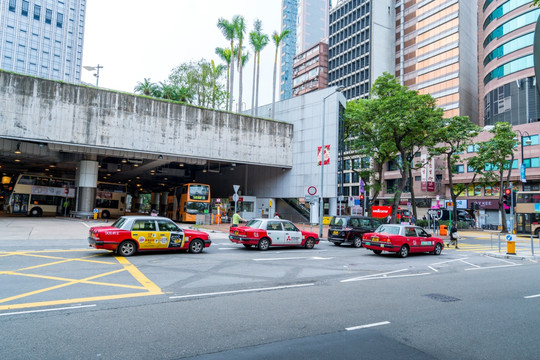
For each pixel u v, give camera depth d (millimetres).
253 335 5457
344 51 85875
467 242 27391
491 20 53062
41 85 27984
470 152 51062
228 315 6461
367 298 8086
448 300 8156
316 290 8789
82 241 18125
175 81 44031
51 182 37938
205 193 37844
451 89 62719
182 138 33500
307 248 18469
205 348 4883
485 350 5152
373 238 16594
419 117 25750
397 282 10219
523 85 46781
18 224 25703
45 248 14984
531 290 9617
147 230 13602
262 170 44469
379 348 5082
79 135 29047
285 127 40062
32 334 5266
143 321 5988
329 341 5305
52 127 28156
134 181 64375
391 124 26531
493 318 6797
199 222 35062
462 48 63031
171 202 42938
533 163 44094
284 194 40844
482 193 49750
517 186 45625
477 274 12250
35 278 9062
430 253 18641
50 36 88062
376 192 34062
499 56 50562
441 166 54750
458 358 4836
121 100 30891
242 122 37094
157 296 7684
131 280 9148
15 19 82625
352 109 36094
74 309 6562
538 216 32406
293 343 5172
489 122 52156
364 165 37469
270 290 8641
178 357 4559
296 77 103438
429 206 55062
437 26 66812
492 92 51594
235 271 11008
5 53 80812
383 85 28516
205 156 34625
